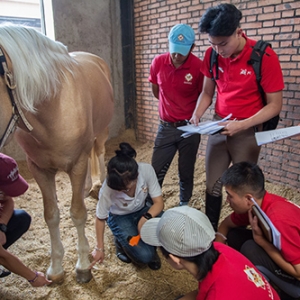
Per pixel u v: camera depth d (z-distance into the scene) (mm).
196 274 1079
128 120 4574
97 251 1664
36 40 1282
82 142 1569
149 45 3936
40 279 1485
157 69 2195
